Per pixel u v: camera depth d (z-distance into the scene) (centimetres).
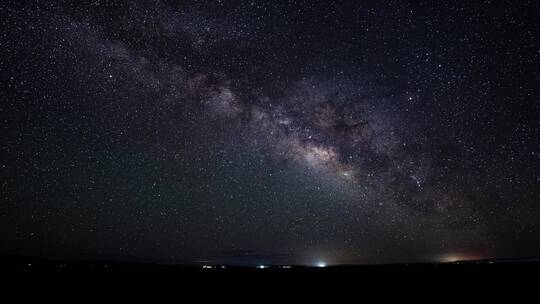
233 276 2277
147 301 1711
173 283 2055
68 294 1756
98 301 1673
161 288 1948
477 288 1878
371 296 1838
